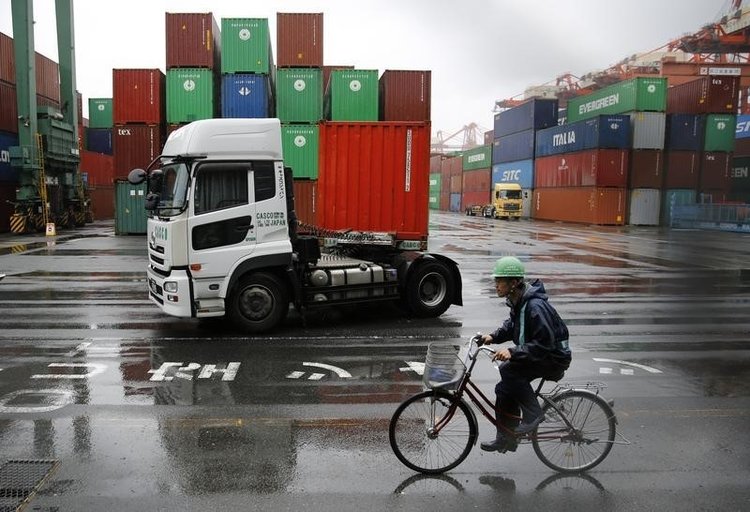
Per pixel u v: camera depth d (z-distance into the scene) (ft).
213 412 19.48
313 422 18.71
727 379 23.91
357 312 37.40
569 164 154.40
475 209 207.62
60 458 15.90
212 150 28.43
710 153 143.54
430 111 82.64
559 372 14.76
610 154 140.15
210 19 88.58
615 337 31.48
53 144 102.37
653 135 140.46
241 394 21.34
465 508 13.66
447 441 15.39
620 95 146.30
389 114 82.53
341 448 16.78
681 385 23.08
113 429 17.93
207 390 21.74
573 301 42.88
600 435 15.51
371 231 37.06
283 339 29.81
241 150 28.94
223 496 13.99
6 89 98.68
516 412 15.29
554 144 163.22
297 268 31.81
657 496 14.33
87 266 58.85
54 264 60.39
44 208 99.81
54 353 26.68
